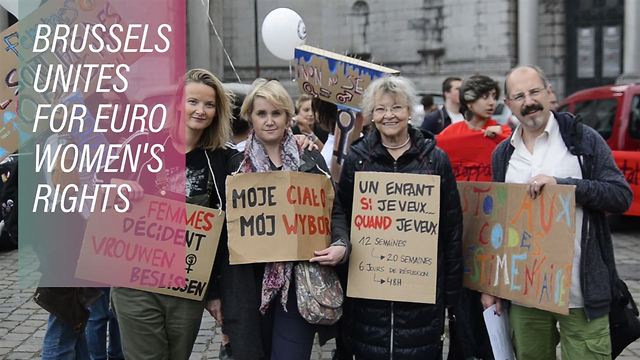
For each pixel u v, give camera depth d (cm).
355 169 364
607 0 3098
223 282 350
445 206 357
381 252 354
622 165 985
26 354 547
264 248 342
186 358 355
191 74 349
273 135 354
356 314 360
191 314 348
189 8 2288
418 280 350
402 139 358
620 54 3088
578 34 3166
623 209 341
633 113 1042
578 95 1156
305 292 341
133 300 341
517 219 357
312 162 362
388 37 3434
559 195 334
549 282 339
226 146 367
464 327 369
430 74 3353
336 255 343
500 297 366
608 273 344
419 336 353
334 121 500
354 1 3469
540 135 354
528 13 3119
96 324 466
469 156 554
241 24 3288
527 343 371
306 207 350
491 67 3209
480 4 3225
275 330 355
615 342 360
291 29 552
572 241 330
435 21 3328
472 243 384
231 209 345
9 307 670
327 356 530
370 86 358
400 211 354
